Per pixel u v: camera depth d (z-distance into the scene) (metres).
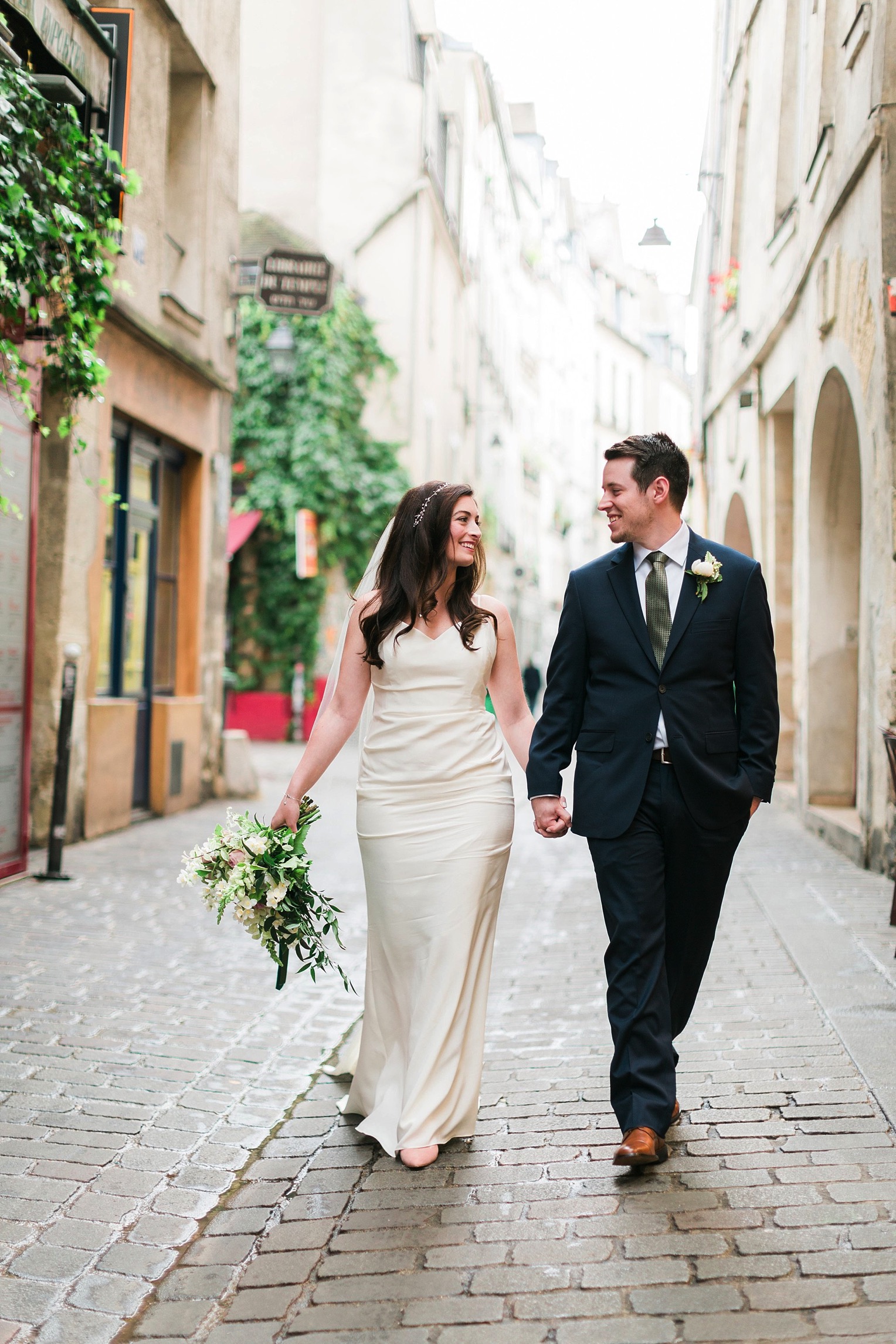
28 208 5.52
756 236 13.12
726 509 15.54
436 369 23.31
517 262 38.31
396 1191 3.16
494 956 5.92
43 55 6.12
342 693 3.61
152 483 10.90
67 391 6.90
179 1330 2.56
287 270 17.06
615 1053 3.22
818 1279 2.60
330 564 20.58
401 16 21.34
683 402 63.69
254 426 20.31
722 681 3.25
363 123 21.36
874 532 7.81
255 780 12.64
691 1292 2.57
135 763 10.44
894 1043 4.14
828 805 10.46
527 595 39.12
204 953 5.90
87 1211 3.13
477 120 29.98
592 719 3.32
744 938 5.91
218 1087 4.05
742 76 14.50
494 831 3.47
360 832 3.56
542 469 42.22
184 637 11.85
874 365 7.76
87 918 6.55
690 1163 3.23
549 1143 3.44
